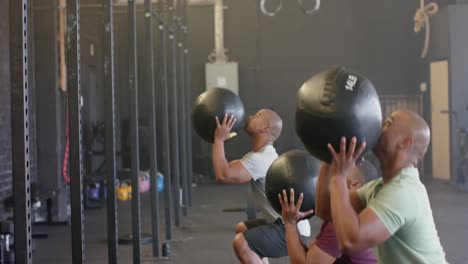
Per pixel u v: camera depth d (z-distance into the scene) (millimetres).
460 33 10906
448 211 7949
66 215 7988
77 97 3307
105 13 4309
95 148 10914
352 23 12156
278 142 12133
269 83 12172
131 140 5090
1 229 5328
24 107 2439
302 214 2611
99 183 9742
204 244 6250
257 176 3521
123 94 11898
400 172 1967
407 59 12180
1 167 6711
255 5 12086
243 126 3693
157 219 5688
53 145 7859
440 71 11273
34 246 6262
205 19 12062
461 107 10938
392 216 1881
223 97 3496
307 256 2512
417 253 1946
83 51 10367
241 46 12141
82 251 3281
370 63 12195
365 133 1824
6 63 6945
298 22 12141
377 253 2062
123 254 5824
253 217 4449
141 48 11945
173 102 7391
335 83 1844
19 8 2428
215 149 3492
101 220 7965
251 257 3342
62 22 8109
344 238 1852
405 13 12141
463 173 10570
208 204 9055
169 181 6465
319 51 12164
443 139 11164
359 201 2143
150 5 5773
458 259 5453
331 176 1891
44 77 7898
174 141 7332
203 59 12094
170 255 5762
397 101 12195
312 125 1851
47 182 7770
